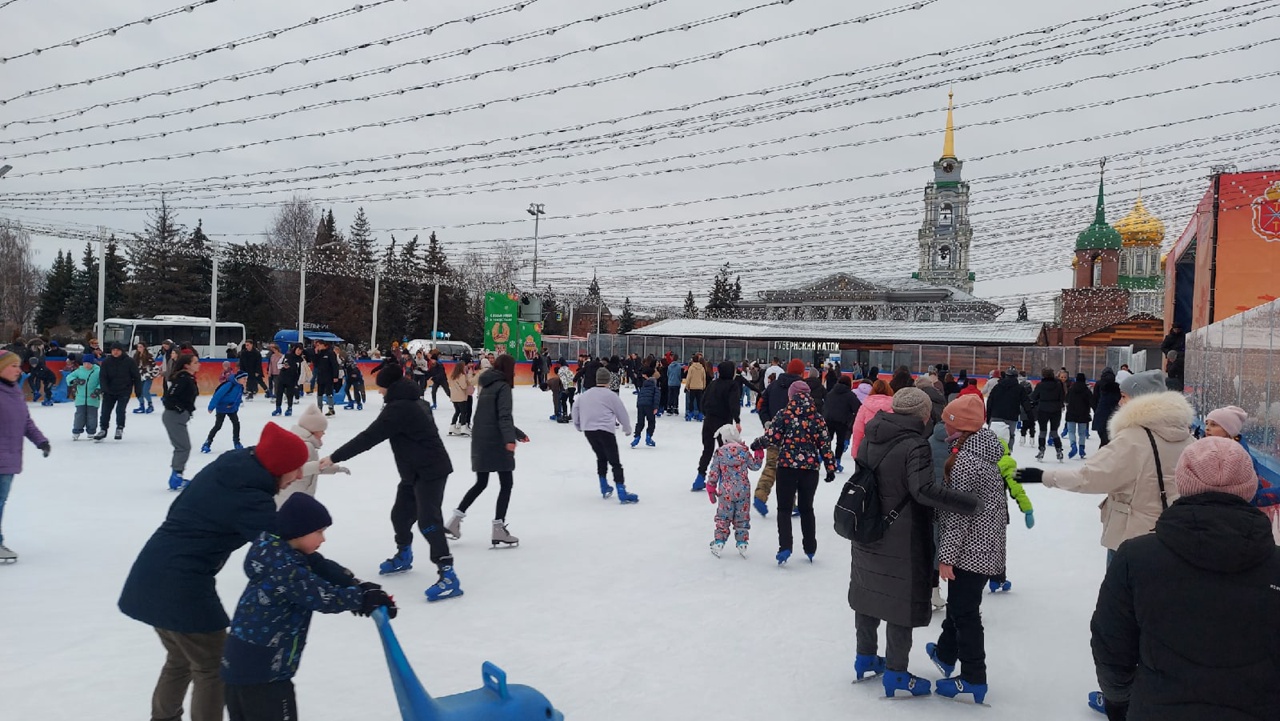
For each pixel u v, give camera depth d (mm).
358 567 7191
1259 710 2367
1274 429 6445
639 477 12492
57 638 5223
